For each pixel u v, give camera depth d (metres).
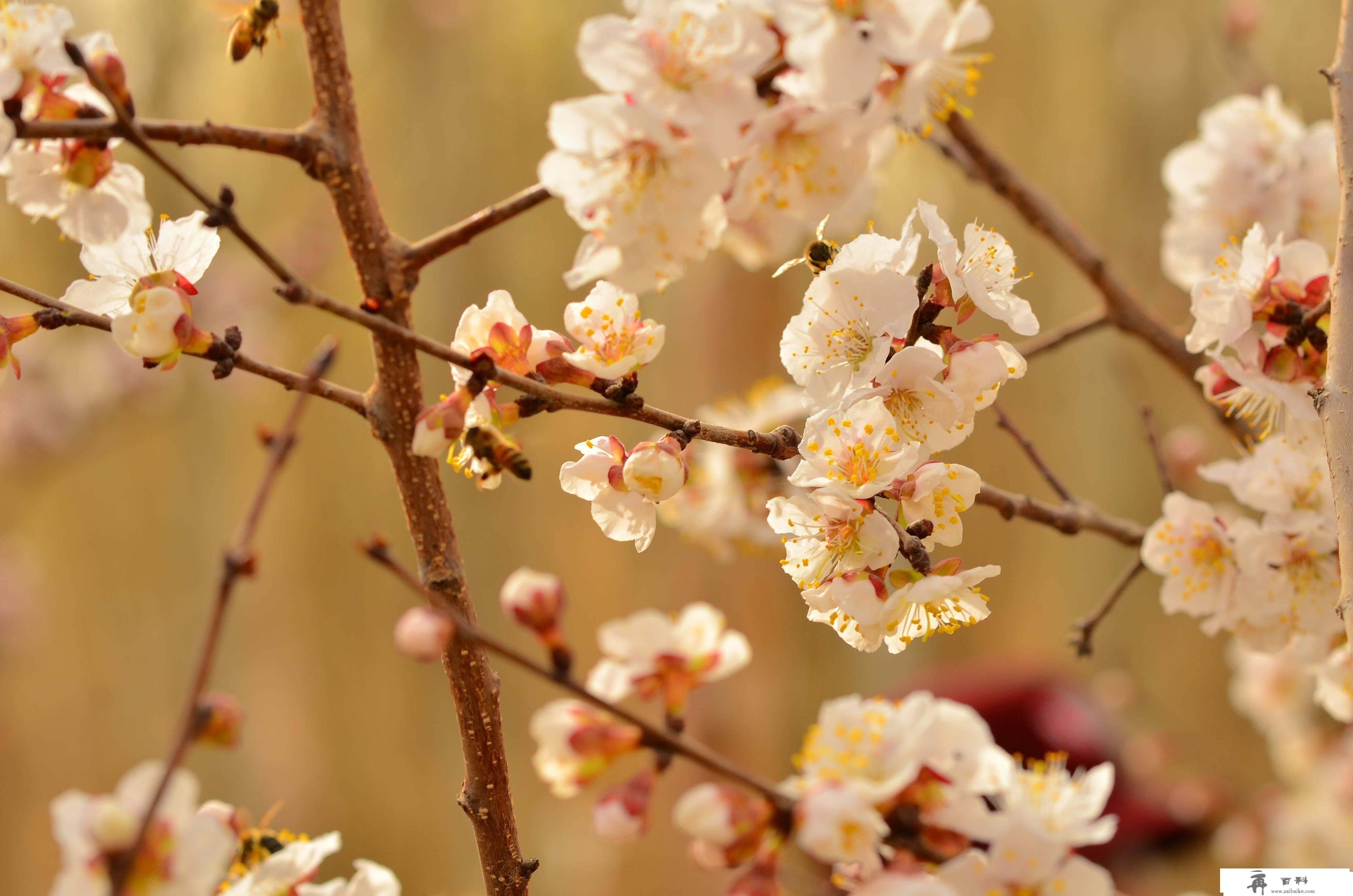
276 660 3.03
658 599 2.04
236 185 2.32
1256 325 0.92
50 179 0.90
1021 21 2.54
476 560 2.76
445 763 2.90
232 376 2.54
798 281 1.87
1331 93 0.90
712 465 1.13
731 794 0.87
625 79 0.90
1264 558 0.94
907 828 0.88
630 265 0.92
